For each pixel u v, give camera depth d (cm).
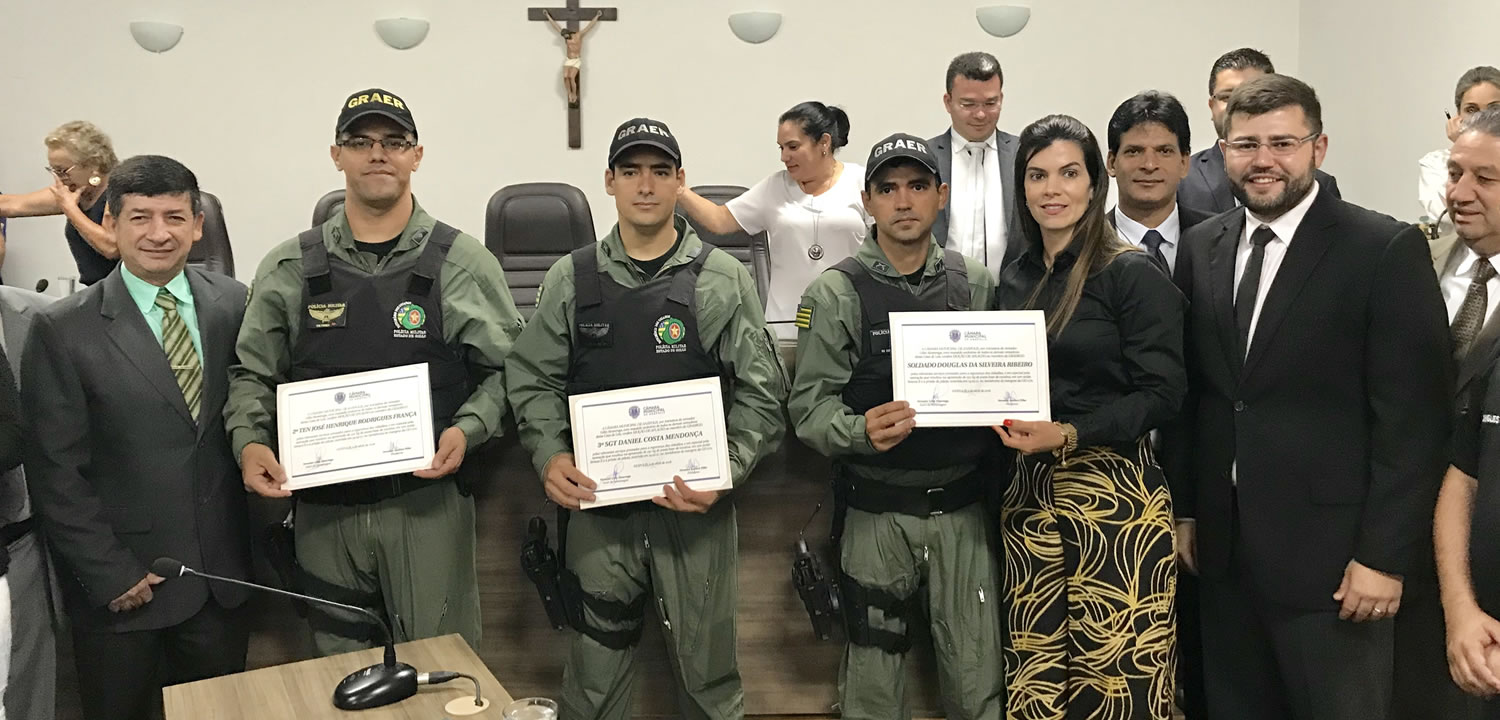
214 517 211
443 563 213
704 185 473
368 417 203
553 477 201
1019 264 207
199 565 209
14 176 496
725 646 217
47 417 200
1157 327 189
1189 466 210
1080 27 511
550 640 247
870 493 208
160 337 209
